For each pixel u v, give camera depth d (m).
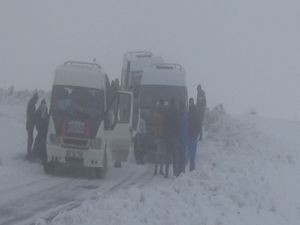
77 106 27.73
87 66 29.08
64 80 28.19
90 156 27.17
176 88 36.94
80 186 24.53
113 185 25.16
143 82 37.06
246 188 20.41
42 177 26.53
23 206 19.72
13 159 29.91
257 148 31.98
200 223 16.25
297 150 33.47
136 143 33.03
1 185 23.81
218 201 18.83
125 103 28.83
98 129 27.36
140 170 30.27
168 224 15.83
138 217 15.96
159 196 18.50
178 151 27.03
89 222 15.45
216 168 23.73
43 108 28.84
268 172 24.95
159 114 27.39
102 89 28.09
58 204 20.19
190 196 18.86
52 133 27.45
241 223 17.30
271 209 19.38
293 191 22.22
